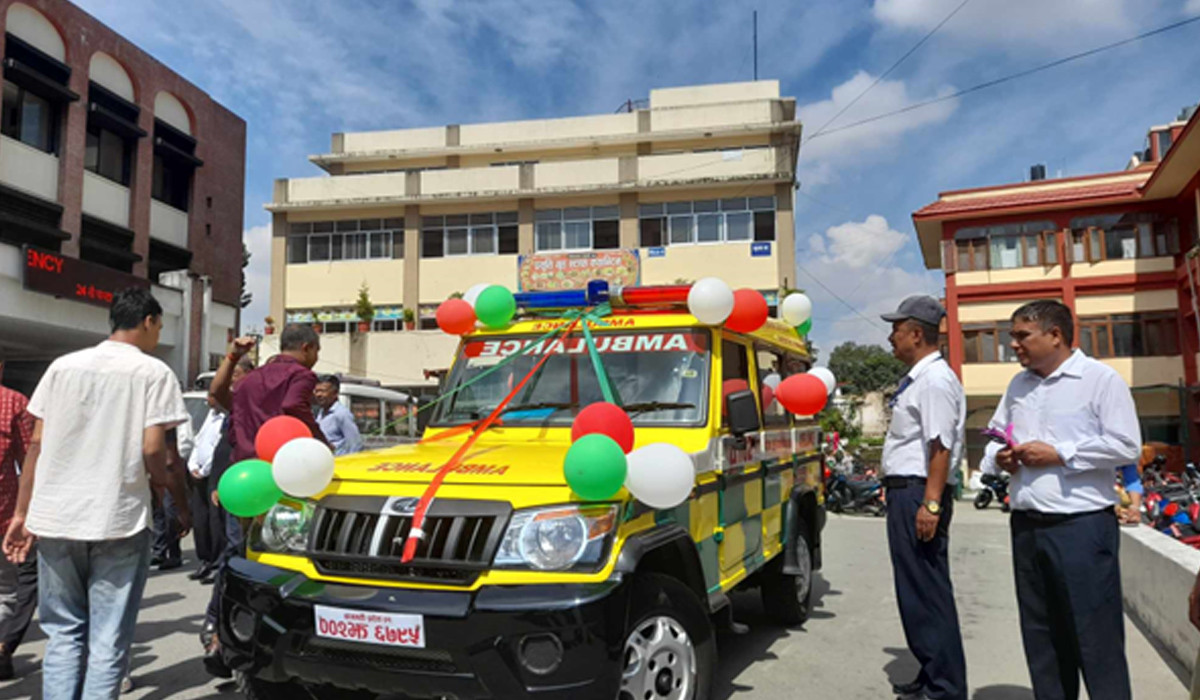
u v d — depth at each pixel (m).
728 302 4.36
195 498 7.52
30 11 18.92
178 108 24.25
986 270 24.28
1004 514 17.06
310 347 4.85
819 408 4.92
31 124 19.17
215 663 4.50
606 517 3.19
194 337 22.75
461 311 5.02
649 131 30.84
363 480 3.51
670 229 29.14
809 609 6.71
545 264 29.14
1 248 16.91
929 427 3.99
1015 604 7.18
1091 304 23.28
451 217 30.53
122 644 3.66
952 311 24.45
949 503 4.12
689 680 3.53
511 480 3.30
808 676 4.91
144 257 22.16
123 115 21.95
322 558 3.32
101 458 3.62
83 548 3.63
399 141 32.56
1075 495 3.36
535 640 2.93
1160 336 22.59
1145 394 22.59
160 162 23.83
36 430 3.78
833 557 9.92
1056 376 3.50
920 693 4.28
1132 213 23.11
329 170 33.19
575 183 29.47
